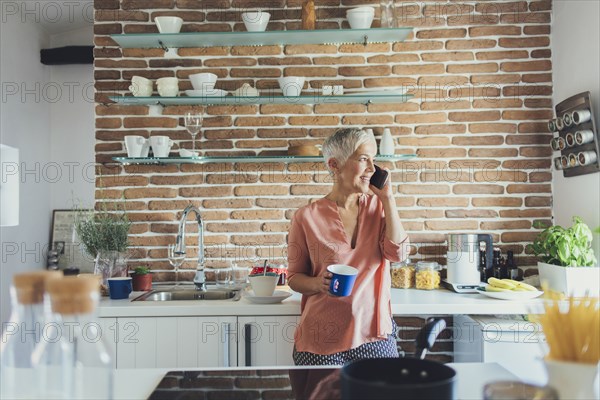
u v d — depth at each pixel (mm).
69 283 926
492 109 3447
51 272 988
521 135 3441
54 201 4914
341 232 2262
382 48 3449
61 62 4699
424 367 1144
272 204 3424
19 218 4254
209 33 3207
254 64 3447
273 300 2764
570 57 3203
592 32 2955
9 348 1125
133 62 3438
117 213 3398
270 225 3422
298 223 2322
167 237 3420
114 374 1431
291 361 2725
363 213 2299
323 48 3447
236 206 3428
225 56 3445
